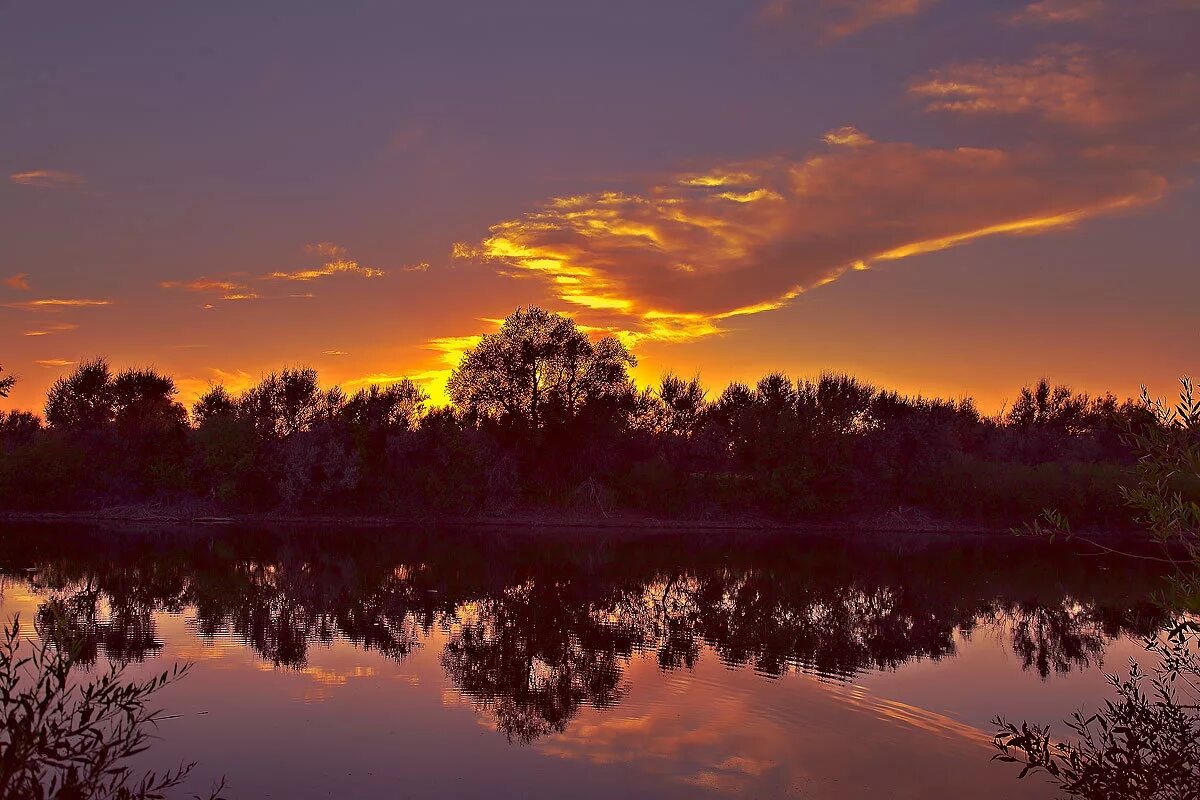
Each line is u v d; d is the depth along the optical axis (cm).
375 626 2075
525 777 1082
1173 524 827
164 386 5506
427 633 1995
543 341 5875
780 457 5619
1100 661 1788
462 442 5497
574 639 1952
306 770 1091
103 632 1925
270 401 5403
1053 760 1157
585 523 5441
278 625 2061
